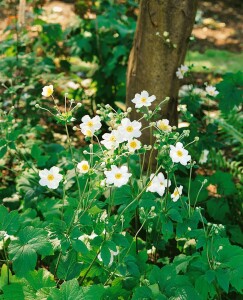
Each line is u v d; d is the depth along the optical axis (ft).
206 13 25.26
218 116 14.06
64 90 15.05
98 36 14.51
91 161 7.59
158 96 10.73
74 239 7.11
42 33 14.62
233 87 11.37
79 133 14.14
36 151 10.36
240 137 12.26
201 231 7.91
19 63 12.79
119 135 7.39
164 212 8.16
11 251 7.17
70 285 6.93
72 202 7.94
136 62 10.76
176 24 10.18
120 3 15.85
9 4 14.84
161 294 7.21
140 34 10.52
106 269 8.01
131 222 10.41
